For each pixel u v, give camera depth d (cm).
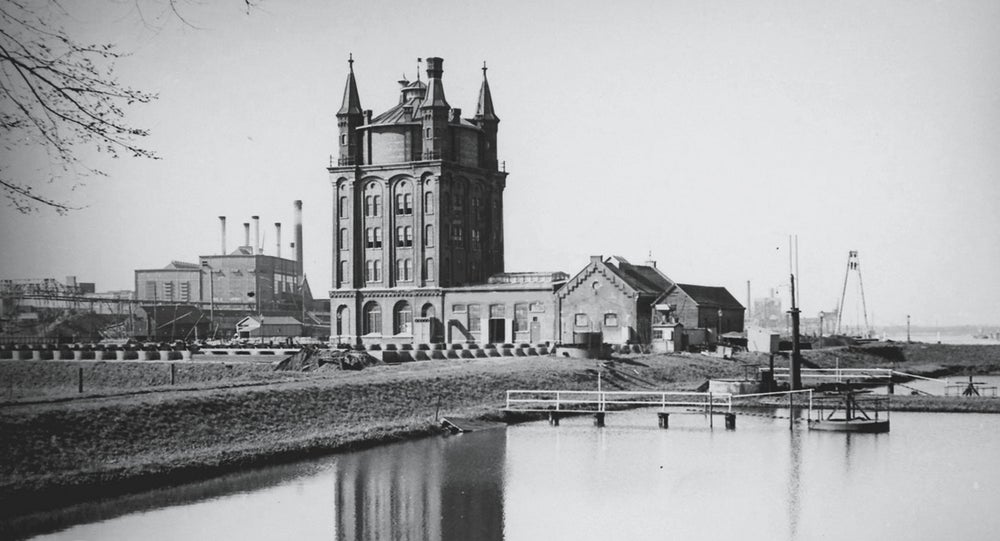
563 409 7619
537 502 4728
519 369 8706
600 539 4125
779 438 6519
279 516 4431
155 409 5722
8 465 4722
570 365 9206
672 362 10131
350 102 12850
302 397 6694
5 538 3997
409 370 8506
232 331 17350
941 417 7450
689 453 5962
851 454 5900
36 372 9494
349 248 12825
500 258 13625
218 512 4466
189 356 10138
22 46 2159
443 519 4412
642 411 7994
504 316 12062
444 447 6175
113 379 9162
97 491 4728
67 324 15125
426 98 12488
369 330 12775
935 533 4222
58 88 2219
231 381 7550
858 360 12925
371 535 4144
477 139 13238
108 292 19800
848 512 4544
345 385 7156
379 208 12725
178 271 19262
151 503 4588
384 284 12656
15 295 13625
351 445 6059
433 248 12400
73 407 5459
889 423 7125
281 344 12825
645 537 4162
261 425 6119
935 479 5219
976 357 14025
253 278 18875
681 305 12244
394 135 12694
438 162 12300
